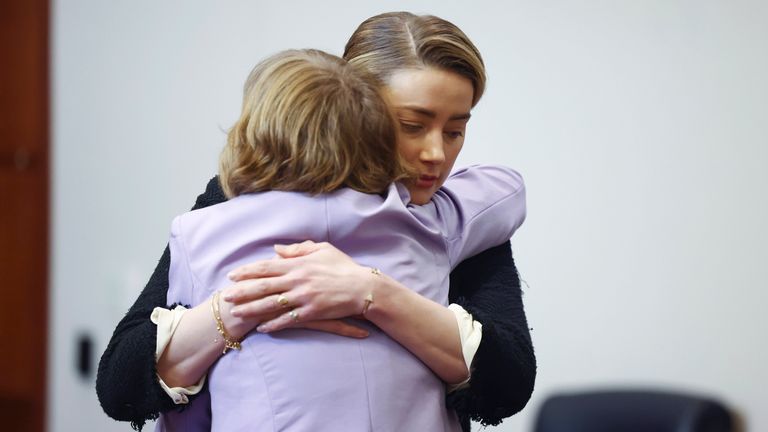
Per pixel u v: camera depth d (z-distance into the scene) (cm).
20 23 1081
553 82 830
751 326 768
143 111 1014
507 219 425
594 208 821
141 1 1014
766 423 762
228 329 356
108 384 372
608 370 823
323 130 360
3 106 1093
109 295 1043
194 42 978
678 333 796
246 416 352
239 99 951
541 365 851
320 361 353
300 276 352
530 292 853
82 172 1059
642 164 804
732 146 771
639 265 809
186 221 382
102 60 1041
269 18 936
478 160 867
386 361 360
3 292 1104
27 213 1088
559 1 826
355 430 348
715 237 780
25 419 1099
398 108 382
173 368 363
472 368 376
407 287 372
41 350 1093
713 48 776
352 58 399
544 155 839
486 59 859
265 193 371
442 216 403
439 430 369
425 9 877
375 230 370
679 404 467
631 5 802
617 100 810
